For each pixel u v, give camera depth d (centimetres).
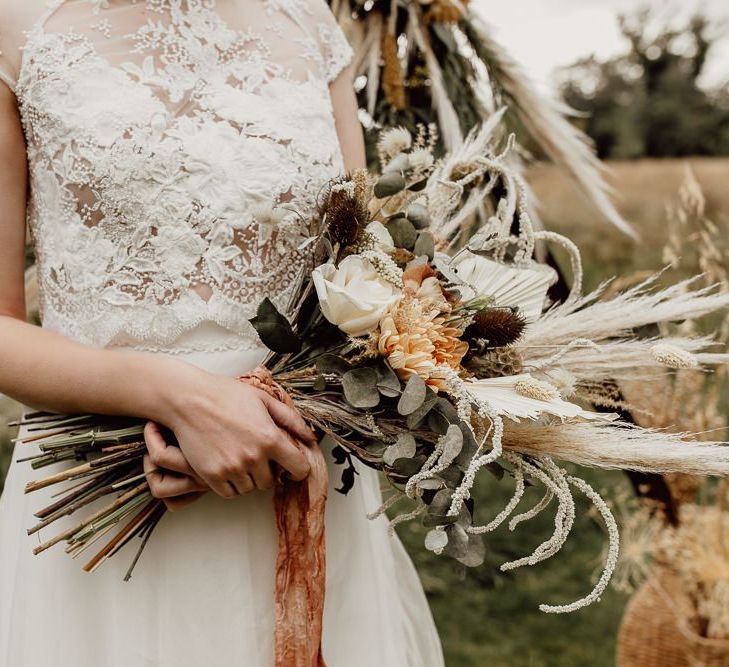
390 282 105
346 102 136
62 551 112
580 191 198
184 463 101
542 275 118
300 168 114
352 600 120
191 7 114
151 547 111
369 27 183
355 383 101
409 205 113
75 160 106
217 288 109
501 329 109
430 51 181
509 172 122
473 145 127
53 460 106
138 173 105
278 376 109
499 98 190
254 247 111
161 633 109
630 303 122
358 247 107
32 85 107
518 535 358
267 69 118
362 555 123
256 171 110
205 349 110
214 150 109
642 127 1173
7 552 120
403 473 101
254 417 99
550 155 194
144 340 108
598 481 324
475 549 100
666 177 757
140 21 111
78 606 111
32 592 112
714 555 225
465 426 100
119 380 100
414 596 141
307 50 125
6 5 107
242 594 111
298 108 117
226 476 98
